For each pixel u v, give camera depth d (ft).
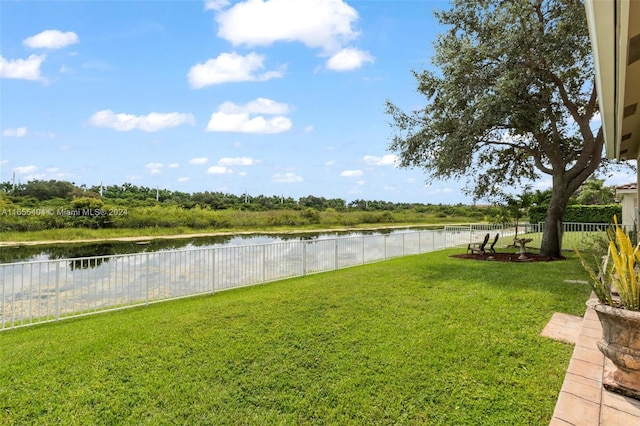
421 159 35.70
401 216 149.59
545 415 8.20
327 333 13.82
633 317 7.45
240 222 108.58
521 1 27.58
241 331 14.30
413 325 14.43
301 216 125.70
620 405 7.53
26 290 28.45
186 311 17.71
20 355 12.53
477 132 29.19
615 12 6.54
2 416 8.77
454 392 9.37
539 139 34.22
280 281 26.89
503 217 51.08
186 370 11.05
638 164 28.30
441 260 35.12
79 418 8.70
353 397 9.35
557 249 35.24
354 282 23.61
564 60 26.81
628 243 8.41
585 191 91.81
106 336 14.23
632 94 13.87
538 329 13.61
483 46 29.09
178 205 118.93
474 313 15.78
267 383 10.18
